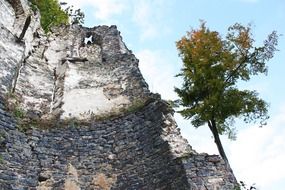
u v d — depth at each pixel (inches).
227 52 549.6
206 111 523.2
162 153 368.2
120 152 399.9
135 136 407.5
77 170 384.8
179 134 389.4
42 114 458.3
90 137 419.8
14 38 508.1
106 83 519.2
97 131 426.9
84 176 380.5
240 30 557.3
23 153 377.1
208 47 560.7
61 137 413.1
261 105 526.0
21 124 407.2
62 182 369.4
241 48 546.9
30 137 397.7
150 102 430.6
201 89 542.9
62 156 394.3
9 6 566.6
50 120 435.5
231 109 519.5
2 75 445.1
